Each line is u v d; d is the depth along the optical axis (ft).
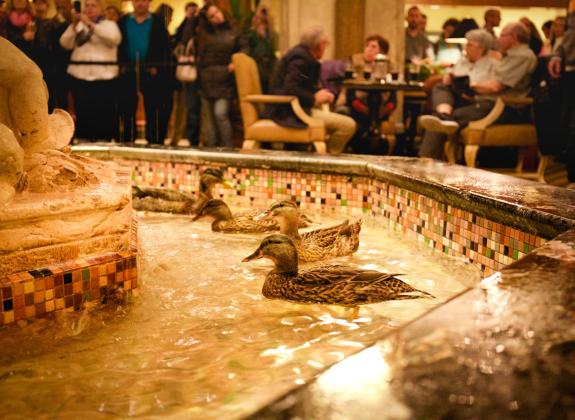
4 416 7.05
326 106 35.99
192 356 8.71
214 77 33.04
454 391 3.44
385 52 37.93
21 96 10.09
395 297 10.44
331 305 10.66
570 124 26.78
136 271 10.80
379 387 3.49
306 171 19.71
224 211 16.48
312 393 3.43
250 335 9.51
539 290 5.12
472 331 4.27
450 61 51.21
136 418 7.02
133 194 18.84
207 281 12.19
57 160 10.97
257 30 37.22
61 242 10.00
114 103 33.17
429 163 18.43
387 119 38.01
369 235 16.75
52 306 9.71
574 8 26.37
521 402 3.32
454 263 13.50
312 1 41.88
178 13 42.88
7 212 9.23
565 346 4.04
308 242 13.65
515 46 29.71
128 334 9.49
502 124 29.43
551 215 10.09
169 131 37.17
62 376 8.05
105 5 39.78
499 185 13.58
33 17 32.53
